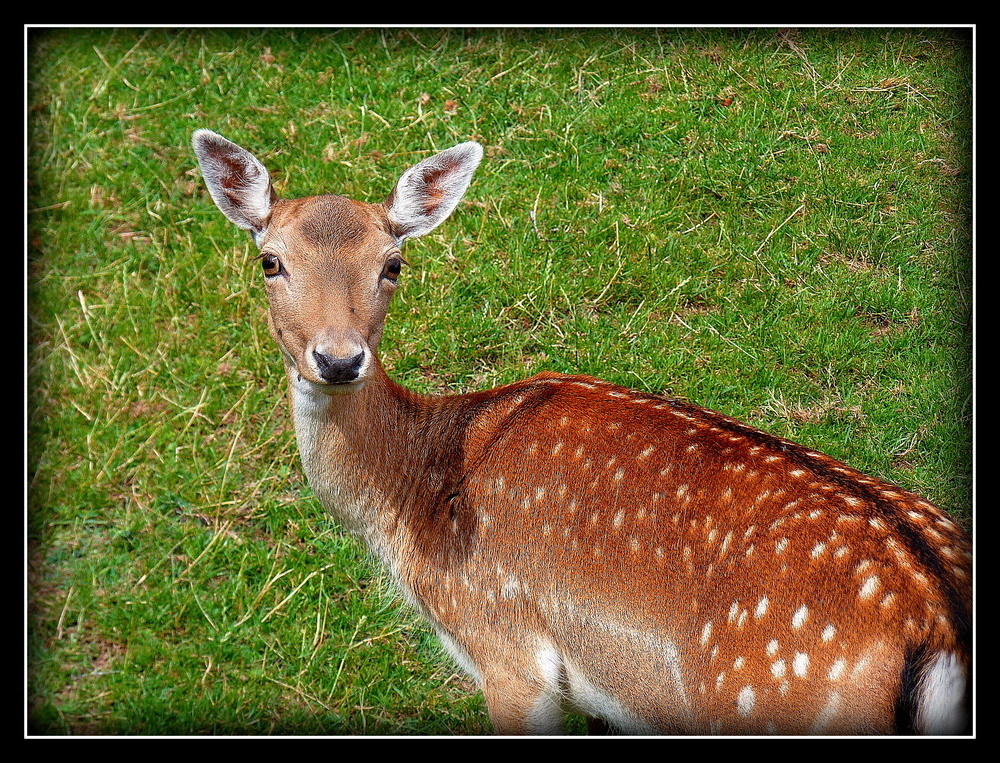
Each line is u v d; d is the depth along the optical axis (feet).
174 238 39.29
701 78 44.34
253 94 43.60
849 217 39.70
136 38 44.86
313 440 25.38
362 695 28.96
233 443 34.09
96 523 32.40
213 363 36.06
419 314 36.91
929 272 38.06
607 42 45.47
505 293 37.55
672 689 21.53
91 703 28.53
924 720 18.21
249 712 28.58
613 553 22.31
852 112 43.16
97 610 30.50
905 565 19.15
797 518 20.47
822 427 34.01
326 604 30.63
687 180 40.83
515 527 23.72
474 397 26.16
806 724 19.42
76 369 35.63
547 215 39.65
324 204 23.98
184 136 42.09
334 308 22.93
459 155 25.57
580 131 42.55
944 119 42.70
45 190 40.01
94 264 38.60
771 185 40.70
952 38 44.93
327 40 45.32
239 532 32.40
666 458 22.54
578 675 23.11
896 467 33.40
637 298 37.76
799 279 38.06
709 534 21.26
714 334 36.50
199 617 30.35
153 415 34.88
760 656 19.93
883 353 35.99
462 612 24.53
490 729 28.66
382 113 43.01
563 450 23.72
